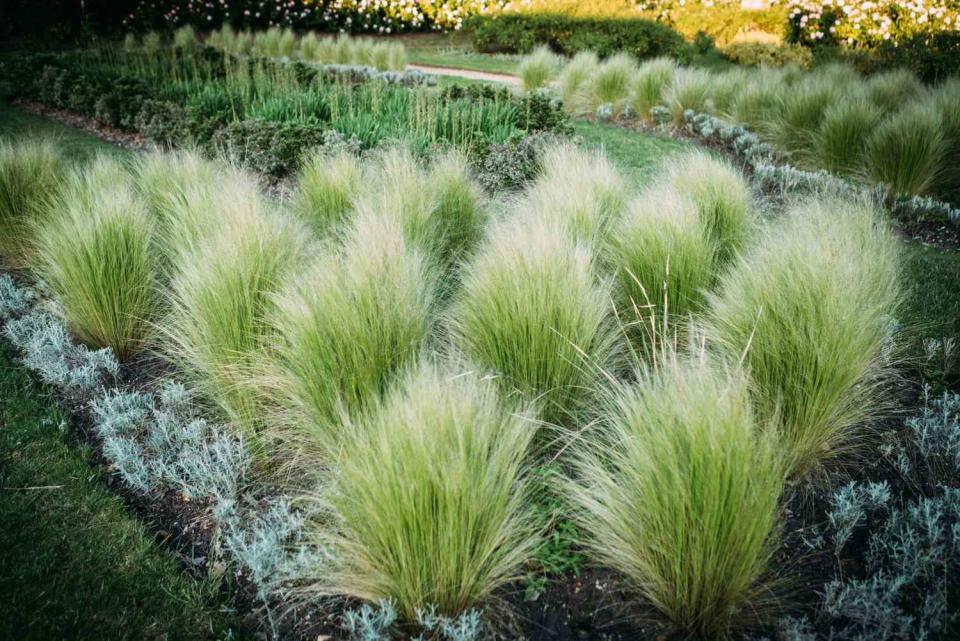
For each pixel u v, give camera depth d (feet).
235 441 9.25
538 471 8.21
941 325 12.28
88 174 14.57
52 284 12.14
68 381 10.46
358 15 57.67
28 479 8.69
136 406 9.84
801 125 23.62
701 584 6.41
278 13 57.88
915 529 7.43
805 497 8.25
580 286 9.20
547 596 7.09
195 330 9.91
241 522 8.03
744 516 6.12
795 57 40.70
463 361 8.89
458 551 6.40
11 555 7.50
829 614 6.66
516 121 23.86
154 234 12.77
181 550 7.80
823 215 11.41
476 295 9.48
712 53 49.34
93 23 52.03
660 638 6.62
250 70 33.81
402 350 8.67
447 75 42.34
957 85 23.07
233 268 9.44
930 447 8.69
